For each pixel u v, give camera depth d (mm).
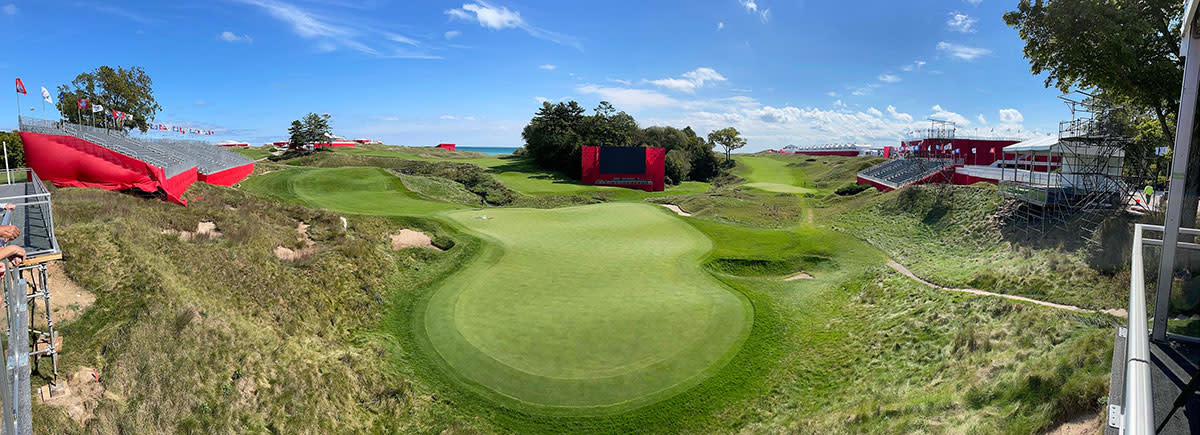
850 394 15820
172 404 12312
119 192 27000
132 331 13391
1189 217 5496
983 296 19594
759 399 16266
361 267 24234
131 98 62062
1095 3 22781
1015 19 25672
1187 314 5953
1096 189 25875
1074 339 13672
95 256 15656
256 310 18125
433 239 30031
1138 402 2939
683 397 16219
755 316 21688
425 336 19656
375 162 72062
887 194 44625
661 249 31016
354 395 15789
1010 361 13820
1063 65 25484
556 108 90438
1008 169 50312
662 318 21203
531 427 15086
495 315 21266
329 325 19922
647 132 105938
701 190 81250
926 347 17250
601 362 17953
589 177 74875
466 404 15969
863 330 19984
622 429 15031
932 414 12609
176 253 18875
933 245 31578
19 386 4965
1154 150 27766
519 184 67188
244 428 12859
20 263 6020
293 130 92812
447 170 67625
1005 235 28000
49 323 11320
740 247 31906
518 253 28891
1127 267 18047
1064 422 9703
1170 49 22953
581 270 26750
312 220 29359
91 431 10812
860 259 29516
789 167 112000
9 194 21938
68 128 37875
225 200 31766
